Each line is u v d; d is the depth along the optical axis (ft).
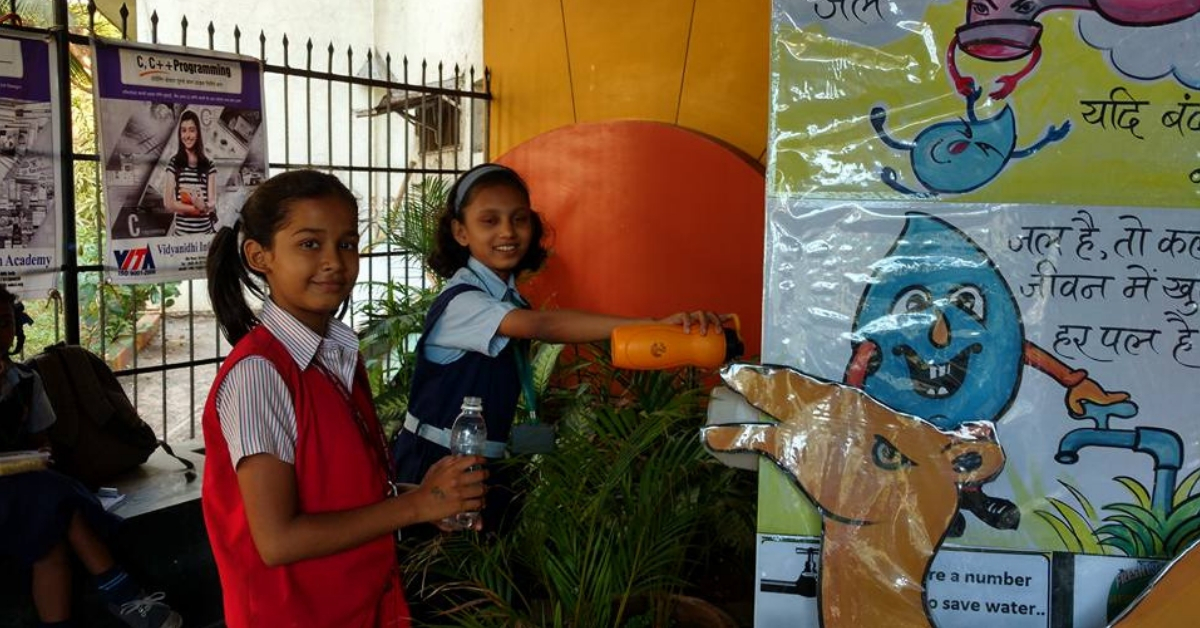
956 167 5.41
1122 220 5.30
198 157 13.87
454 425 6.95
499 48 20.08
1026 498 5.42
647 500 7.63
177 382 25.96
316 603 5.67
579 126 16.72
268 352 5.51
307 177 5.72
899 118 5.43
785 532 5.66
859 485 5.49
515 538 7.97
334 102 35.42
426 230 16.80
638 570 7.54
